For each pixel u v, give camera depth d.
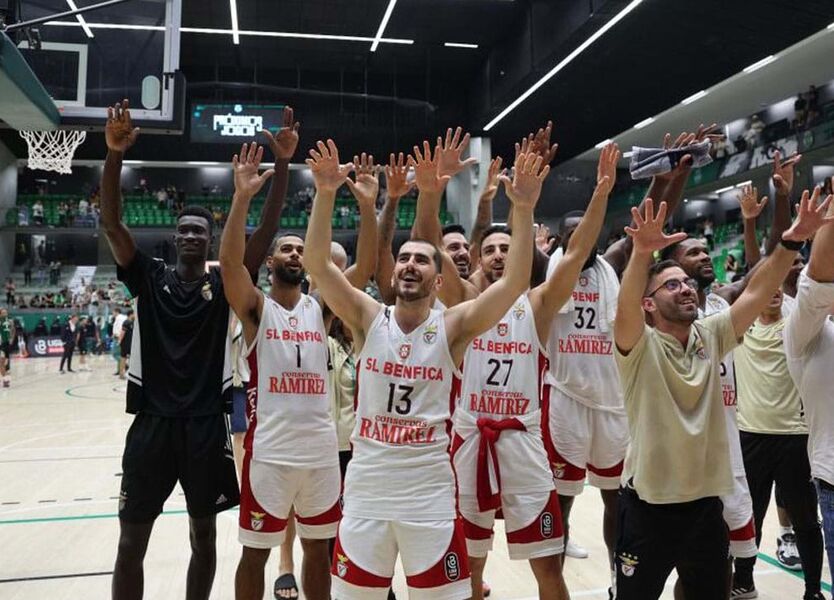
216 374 2.93
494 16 15.48
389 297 3.28
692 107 18.78
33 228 23.16
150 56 6.57
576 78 15.05
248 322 2.95
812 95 17.30
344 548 2.29
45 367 18.03
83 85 6.30
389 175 3.26
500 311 2.41
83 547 4.14
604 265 3.51
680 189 3.29
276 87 19.48
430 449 2.32
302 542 2.90
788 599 3.36
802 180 16.62
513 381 2.85
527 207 2.43
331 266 2.51
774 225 3.51
